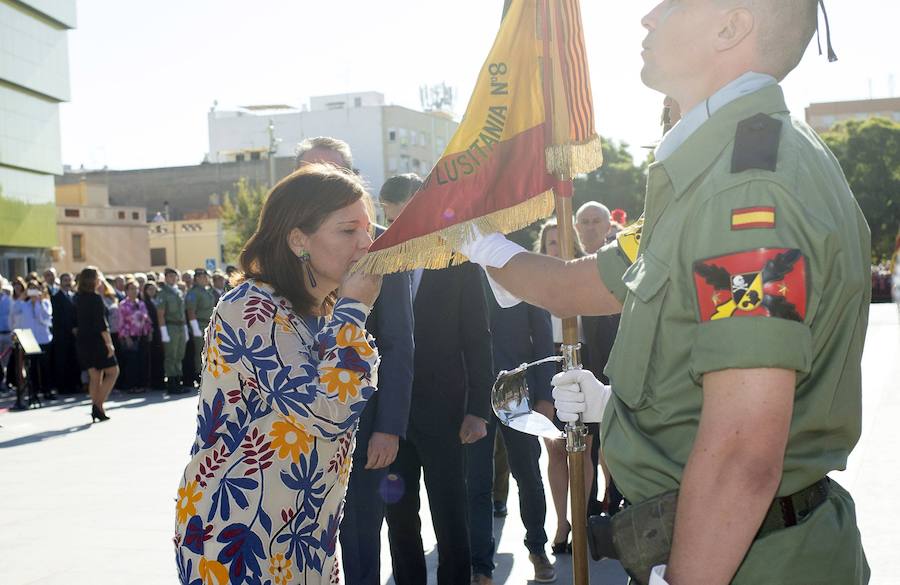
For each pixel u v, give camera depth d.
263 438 2.15
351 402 2.13
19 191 33.47
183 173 71.81
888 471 6.42
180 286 18.16
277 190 2.32
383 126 87.50
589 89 2.58
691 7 1.75
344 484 2.35
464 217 2.41
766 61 1.72
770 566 1.59
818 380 1.61
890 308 32.56
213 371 2.18
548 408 5.35
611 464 1.75
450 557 4.13
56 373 16.00
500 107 2.52
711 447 1.46
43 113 34.81
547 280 2.19
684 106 1.82
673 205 1.67
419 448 4.14
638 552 1.69
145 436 10.57
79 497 7.20
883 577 4.38
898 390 10.74
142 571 5.23
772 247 1.47
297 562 2.21
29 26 33.44
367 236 2.33
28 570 5.27
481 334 4.21
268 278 2.29
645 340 1.66
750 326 1.44
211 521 2.15
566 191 2.50
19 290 15.56
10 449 9.80
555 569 5.23
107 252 47.28
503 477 6.47
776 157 1.55
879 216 45.28
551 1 2.52
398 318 3.85
